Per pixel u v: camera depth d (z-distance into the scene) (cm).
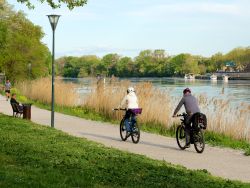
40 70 12712
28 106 3625
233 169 1997
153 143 2739
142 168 1767
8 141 2211
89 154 1995
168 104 3731
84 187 1373
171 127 3478
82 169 1661
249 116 3108
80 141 2411
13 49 12162
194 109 2467
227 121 3134
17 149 1972
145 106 3672
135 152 2375
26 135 2523
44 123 3622
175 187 1491
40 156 1855
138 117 3675
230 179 1780
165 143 2755
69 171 1595
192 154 2380
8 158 1750
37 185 1324
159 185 1490
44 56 13888
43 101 5822
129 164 1828
